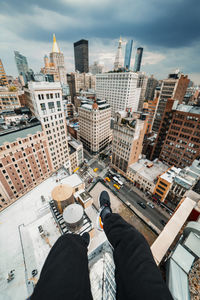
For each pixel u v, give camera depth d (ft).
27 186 161.27
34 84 138.51
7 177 139.54
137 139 195.31
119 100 402.31
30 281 90.27
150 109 372.79
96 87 458.50
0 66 393.91
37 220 124.36
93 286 59.11
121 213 178.19
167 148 218.79
